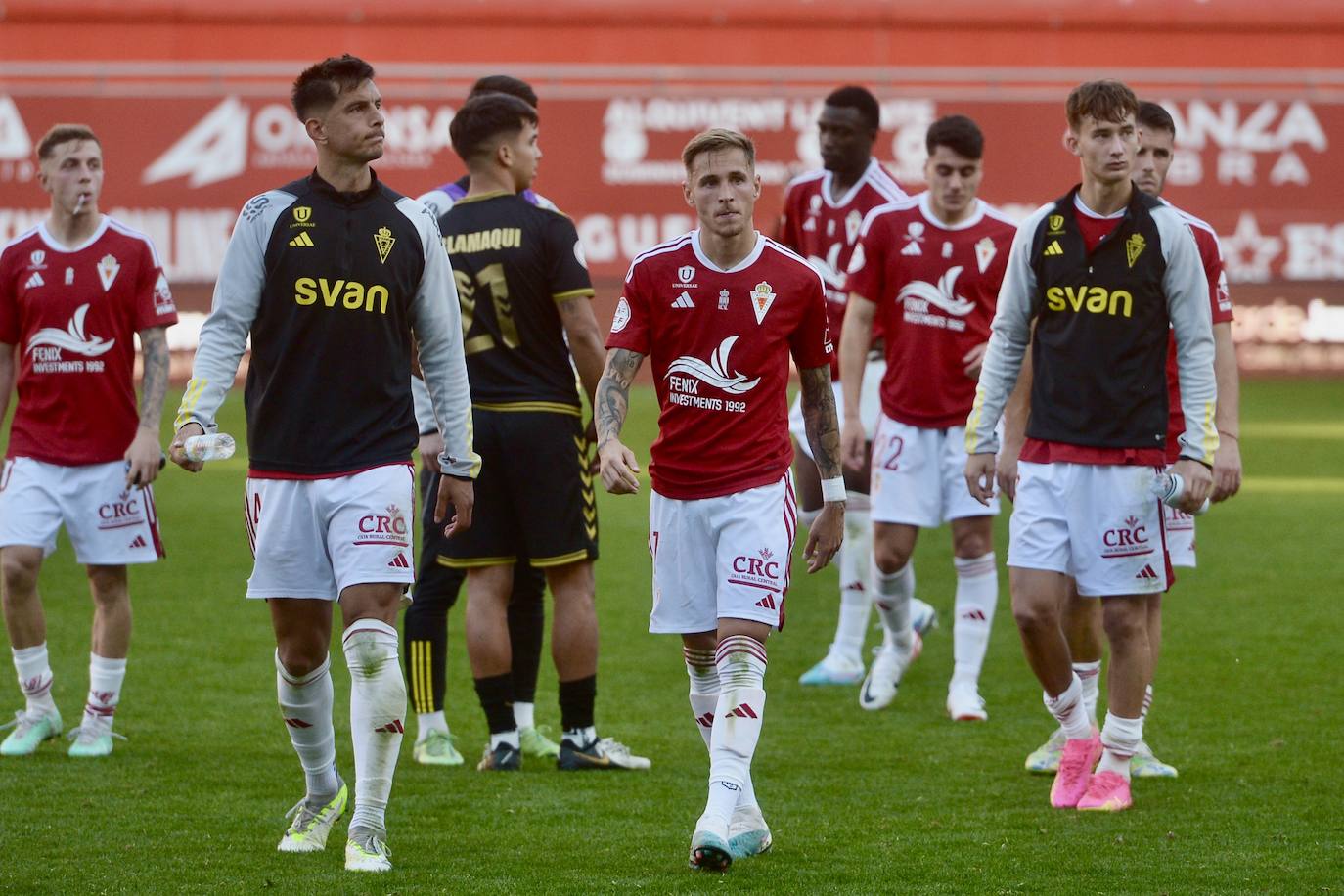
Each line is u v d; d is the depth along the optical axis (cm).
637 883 1553
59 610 3253
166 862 1625
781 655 3017
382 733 1600
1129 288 1853
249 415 1634
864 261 2588
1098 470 1873
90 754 2141
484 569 2119
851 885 1549
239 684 2609
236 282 1595
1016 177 9025
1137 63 9725
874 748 2231
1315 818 1817
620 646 2997
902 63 9675
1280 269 9069
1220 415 1916
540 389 2080
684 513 1675
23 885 1539
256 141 8456
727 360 1648
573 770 2102
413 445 1639
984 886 1548
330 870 1598
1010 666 2864
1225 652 2856
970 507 2481
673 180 8831
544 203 2103
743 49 9612
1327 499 4925
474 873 1592
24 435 2173
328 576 1620
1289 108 9112
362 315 1594
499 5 9462
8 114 8306
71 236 2166
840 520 1727
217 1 9331
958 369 2509
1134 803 1895
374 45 9381
